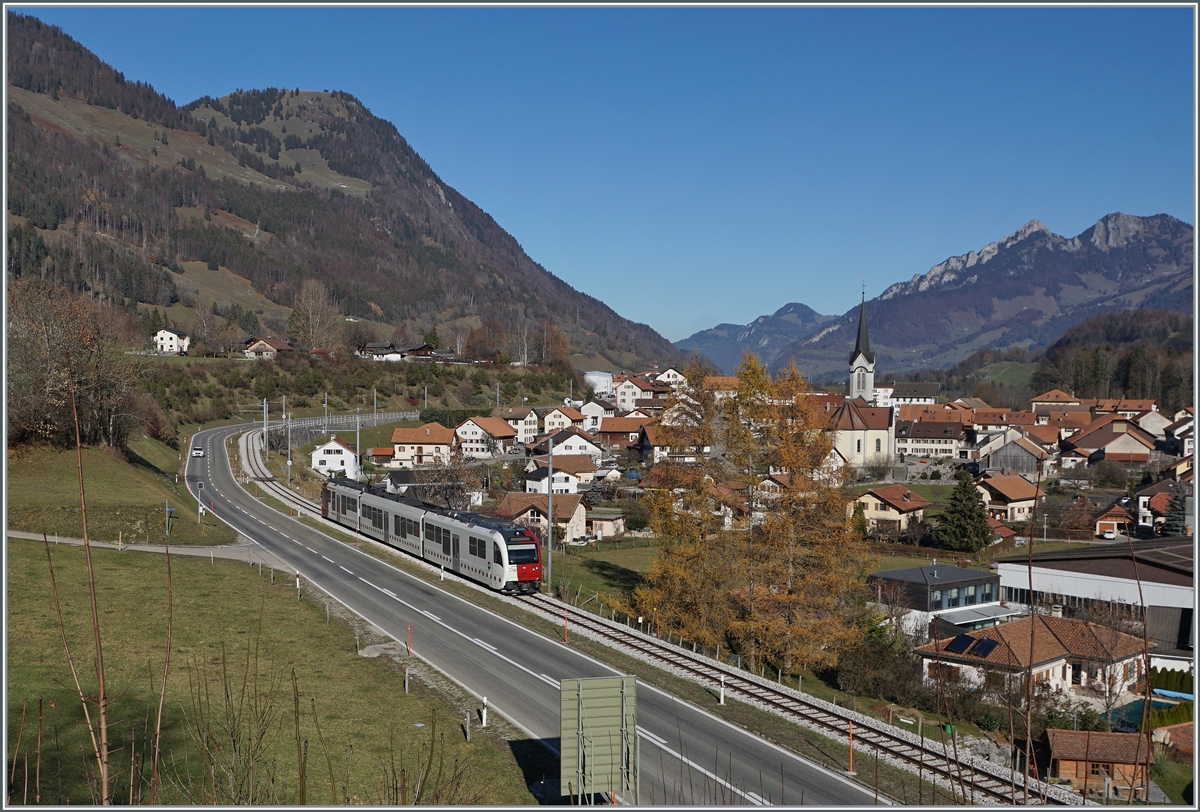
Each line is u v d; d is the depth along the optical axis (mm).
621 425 134625
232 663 27875
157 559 42188
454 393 155625
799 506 38469
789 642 36656
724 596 38438
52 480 51906
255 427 115375
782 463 38375
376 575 42969
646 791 20094
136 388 78375
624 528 77812
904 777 21734
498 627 34156
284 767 20266
